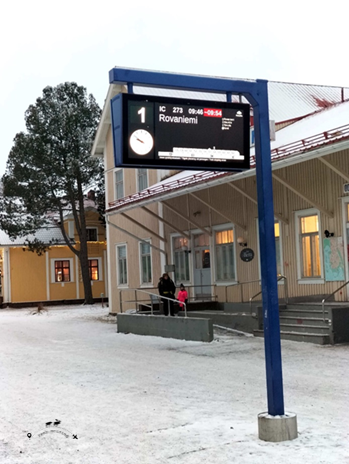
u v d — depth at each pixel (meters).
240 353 13.56
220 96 25.09
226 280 22.22
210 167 7.04
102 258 46.25
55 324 25.55
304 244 18.36
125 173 29.39
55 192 41.12
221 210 22.39
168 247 25.94
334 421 7.14
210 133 7.05
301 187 18.22
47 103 39.78
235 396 8.91
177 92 25.84
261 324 16.80
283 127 22.05
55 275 45.34
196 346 15.16
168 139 6.82
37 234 45.62
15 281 44.31
